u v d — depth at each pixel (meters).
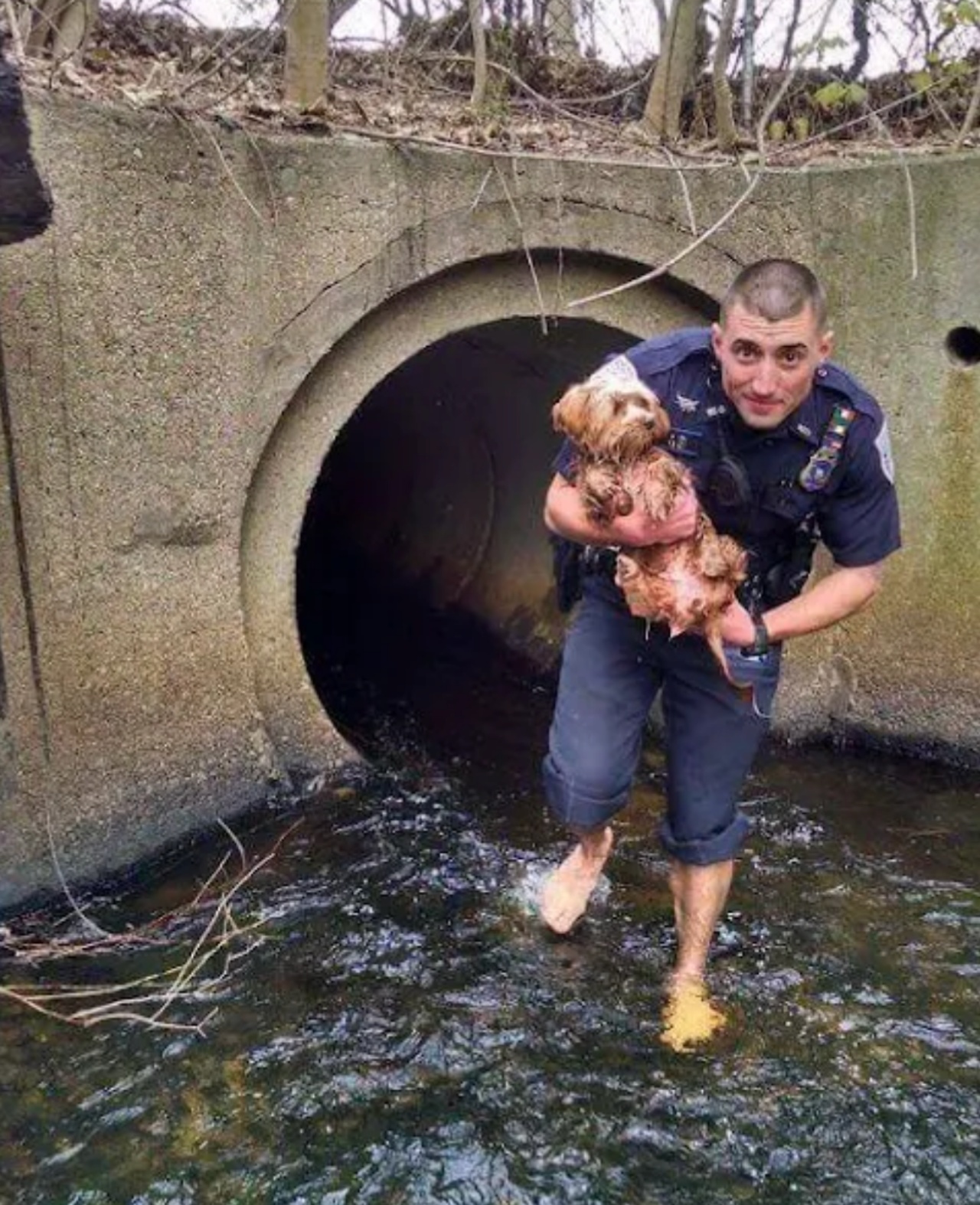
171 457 3.96
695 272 4.81
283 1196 2.78
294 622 4.61
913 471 4.91
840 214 4.79
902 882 4.14
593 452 2.63
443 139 4.41
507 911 3.94
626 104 6.29
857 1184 2.82
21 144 3.38
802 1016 3.41
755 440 2.75
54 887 3.84
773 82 5.88
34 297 3.49
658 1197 2.78
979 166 4.54
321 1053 3.24
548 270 4.75
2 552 3.53
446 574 7.46
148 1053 3.23
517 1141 2.94
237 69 4.93
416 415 7.46
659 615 2.71
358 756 4.86
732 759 3.17
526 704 6.03
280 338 4.14
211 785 4.30
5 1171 2.84
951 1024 3.39
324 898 4.00
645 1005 3.45
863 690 5.18
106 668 3.91
